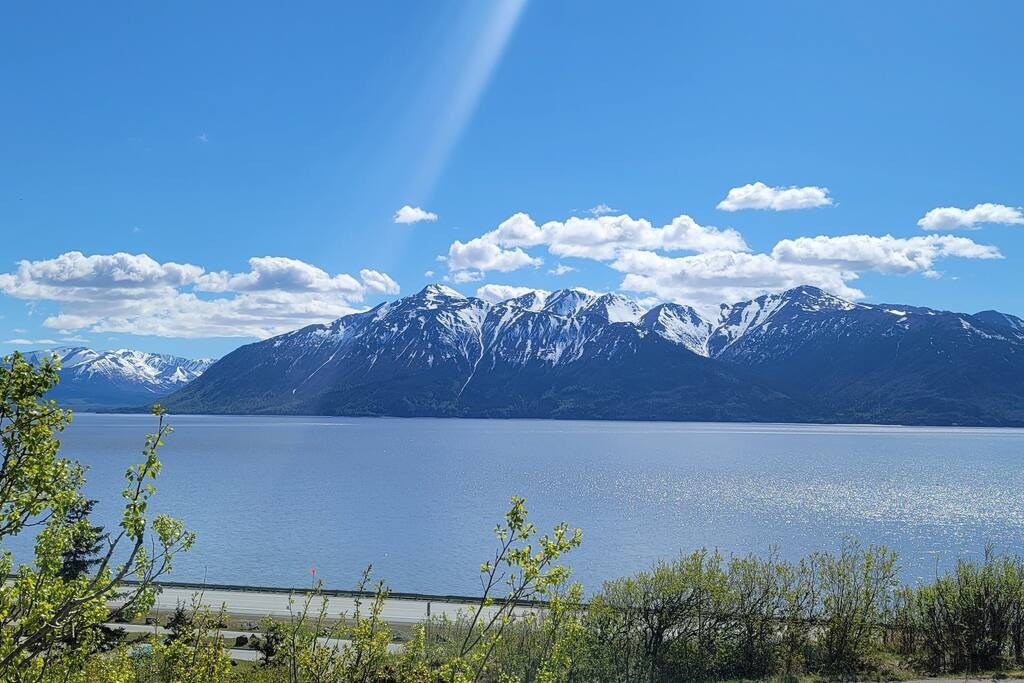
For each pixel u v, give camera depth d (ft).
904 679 77.20
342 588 259.39
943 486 619.26
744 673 89.86
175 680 41.57
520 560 35.73
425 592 251.80
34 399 28.73
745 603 93.97
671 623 93.66
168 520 29.91
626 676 86.02
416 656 50.34
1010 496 548.31
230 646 136.87
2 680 26.96
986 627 81.66
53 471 28.86
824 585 91.91
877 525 412.57
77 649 29.22
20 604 27.66
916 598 89.81
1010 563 87.45
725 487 611.88
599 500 526.98
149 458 29.53
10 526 27.86
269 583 266.57
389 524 415.64
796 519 435.53
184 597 210.38
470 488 600.80
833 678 81.10
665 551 328.49
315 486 611.88
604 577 268.41
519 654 57.52
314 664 46.32
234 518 437.58
